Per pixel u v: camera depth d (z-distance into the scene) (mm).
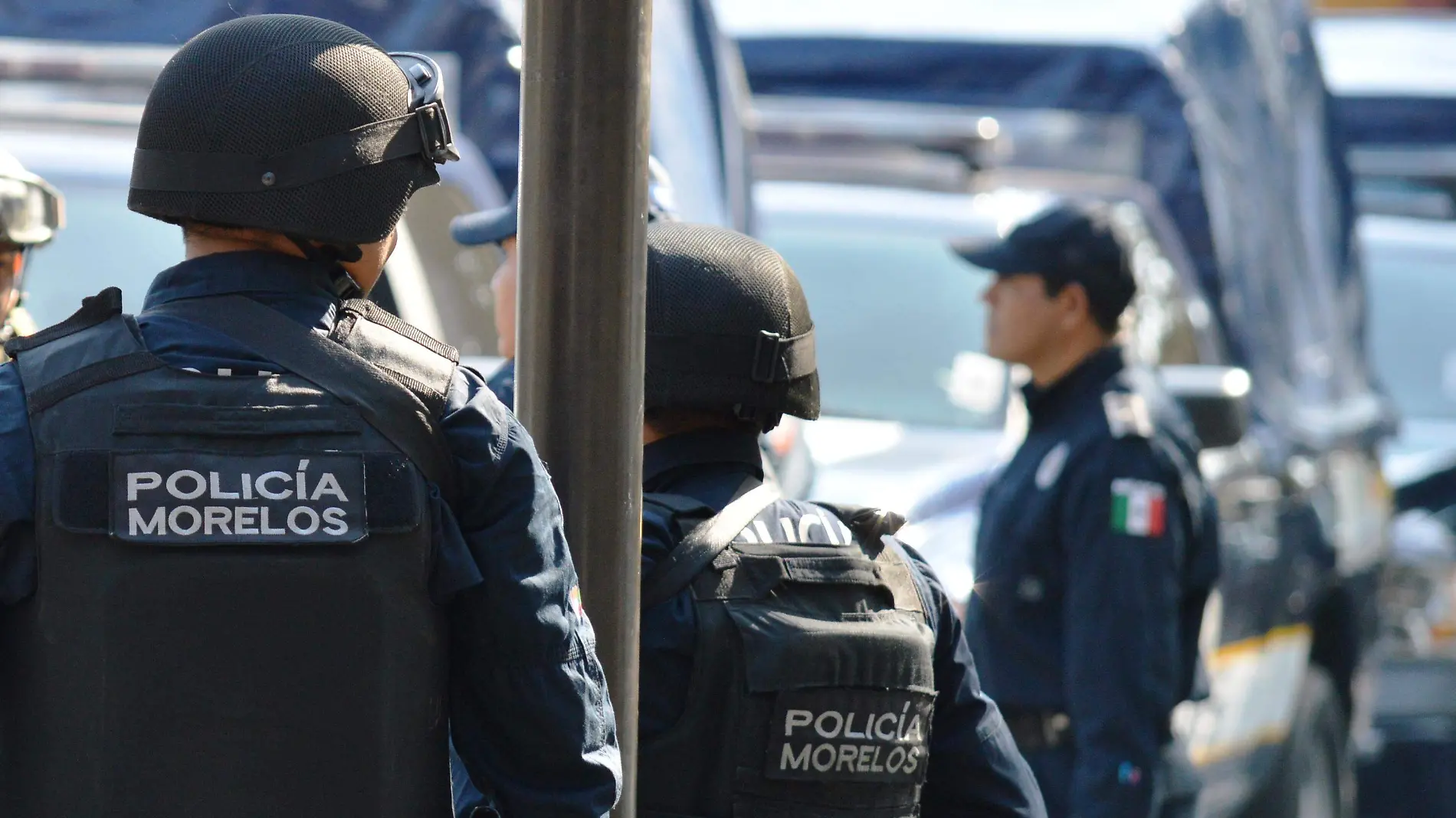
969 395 21906
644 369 8234
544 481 7059
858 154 25812
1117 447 14000
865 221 24047
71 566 6562
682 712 7941
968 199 24859
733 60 20828
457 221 12406
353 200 6969
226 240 7051
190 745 6559
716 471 8641
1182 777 15570
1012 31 25734
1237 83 26516
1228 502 21266
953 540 18359
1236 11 26703
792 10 27109
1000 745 8977
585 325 7543
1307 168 28578
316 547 6621
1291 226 27688
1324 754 24453
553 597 6961
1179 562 14023
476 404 6941
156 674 6543
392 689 6703
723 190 19781
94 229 16344
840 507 8797
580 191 7504
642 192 7617
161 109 6914
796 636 7961
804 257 23672
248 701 6586
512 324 12141
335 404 6758
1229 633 21016
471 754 7188
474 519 6914
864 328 22781
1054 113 25484
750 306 8539
